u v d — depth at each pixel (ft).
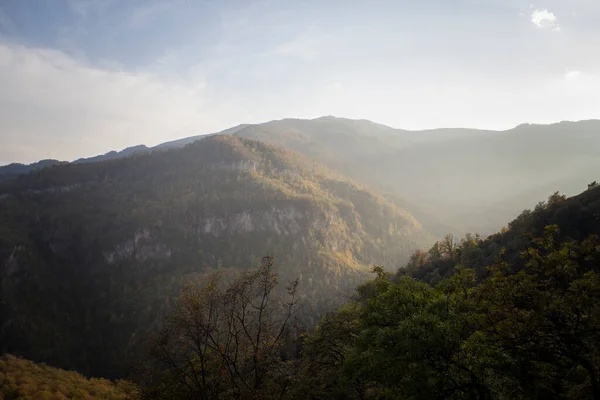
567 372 53.57
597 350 50.62
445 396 52.54
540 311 54.39
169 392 62.18
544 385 52.75
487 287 60.49
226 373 63.93
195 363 65.72
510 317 55.47
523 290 56.85
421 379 50.75
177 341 63.67
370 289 82.02
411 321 54.24
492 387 53.62
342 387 66.95
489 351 52.85
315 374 78.18
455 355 57.67
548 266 56.75
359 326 72.02
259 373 64.18
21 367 279.08
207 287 66.69
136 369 64.18
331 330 87.51
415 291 63.77
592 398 50.01
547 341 53.06
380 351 54.60
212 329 62.64
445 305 58.70
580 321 51.37
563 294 55.72
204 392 60.70
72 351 478.18
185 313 62.80
